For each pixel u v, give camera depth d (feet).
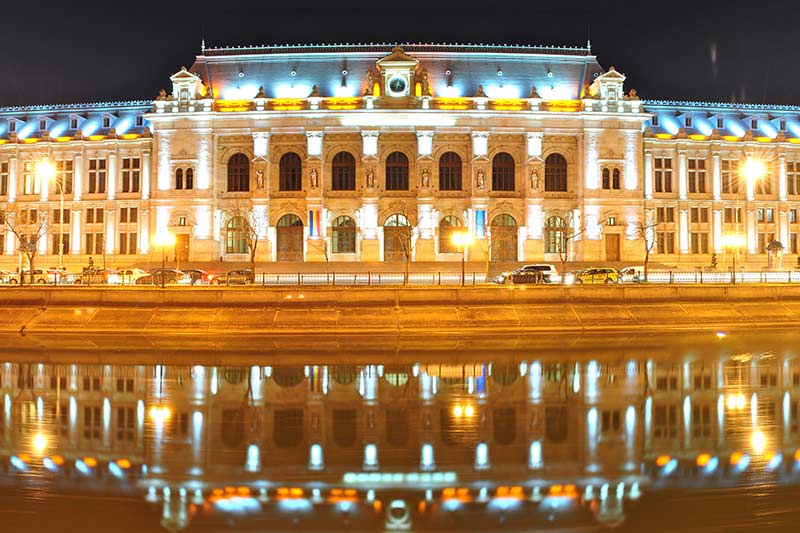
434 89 342.23
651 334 170.19
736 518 58.23
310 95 331.36
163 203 334.65
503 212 336.29
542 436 81.51
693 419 88.84
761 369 122.52
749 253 349.41
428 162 330.54
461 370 123.54
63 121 364.38
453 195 334.24
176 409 95.20
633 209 334.85
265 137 332.19
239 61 355.56
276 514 60.03
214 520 58.75
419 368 125.80
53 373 121.60
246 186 339.57
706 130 361.71
